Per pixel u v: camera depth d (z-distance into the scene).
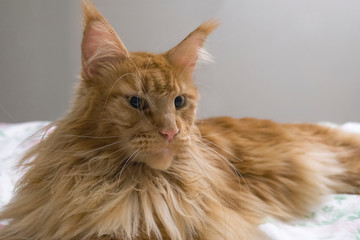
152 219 0.40
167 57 0.45
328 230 0.46
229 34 1.12
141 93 0.40
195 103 0.45
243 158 0.53
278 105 1.15
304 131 0.65
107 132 0.40
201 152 0.46
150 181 0.42
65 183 0.40
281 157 0.55
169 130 0.39
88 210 0.39
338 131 0.67
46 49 1.14
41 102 1.16
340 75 1.13
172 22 1.10
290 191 0.54
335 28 1.11
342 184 0.59
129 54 0.43
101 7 1.10
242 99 1.14
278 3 1.10
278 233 0.44
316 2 1.10
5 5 1.11
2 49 1.12
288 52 1.12
